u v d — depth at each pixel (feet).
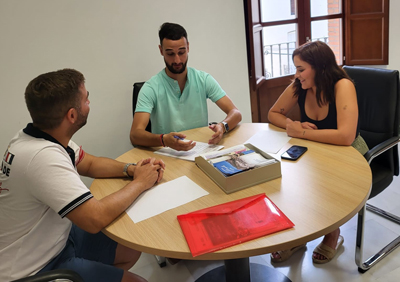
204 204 3.93
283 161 4.83
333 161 4.68
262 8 11.24
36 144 3.70
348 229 6.77
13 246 3.76
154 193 4.27
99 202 3.75
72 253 4.22
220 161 4.59
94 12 7.68
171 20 8.61
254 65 9.89
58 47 7.52
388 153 5.80
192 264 6.31
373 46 12.75
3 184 3.70
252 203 3.83
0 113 7.30
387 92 5.74
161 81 6.75
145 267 6.40
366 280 5.57
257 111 11.48
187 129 7.07
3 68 7.15
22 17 7.09
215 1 9.12
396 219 6.81
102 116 8.31
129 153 5.74
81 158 4.93
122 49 8.16
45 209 3.83
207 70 9.51
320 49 5.54
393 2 12.21
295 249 6.26
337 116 5.44
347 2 12.53
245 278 4.85
